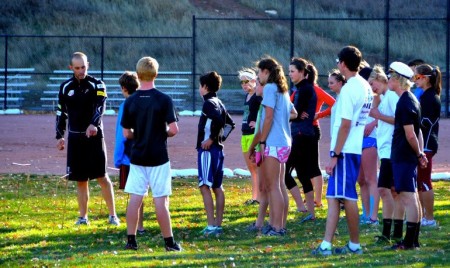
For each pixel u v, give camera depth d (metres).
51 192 28.52
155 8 84.31
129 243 18.45
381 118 19.25
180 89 69.94
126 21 81.81
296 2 86.88
